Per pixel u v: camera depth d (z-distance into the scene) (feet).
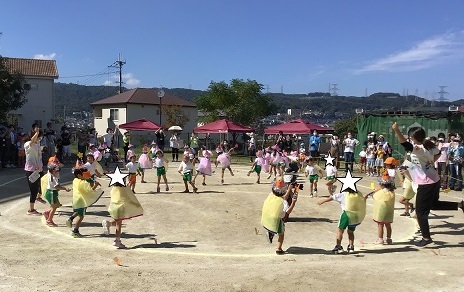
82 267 24.07
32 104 139.85
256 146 112.16
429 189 29.40
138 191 53.62
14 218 37.37
